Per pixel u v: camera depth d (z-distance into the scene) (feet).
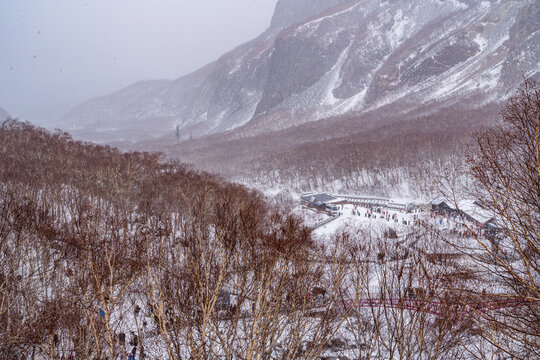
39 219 120.98
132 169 274.36
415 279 74.49
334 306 73.00
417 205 323.98
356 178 549.54
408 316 76.59
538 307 40.40
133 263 77.61
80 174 227.81
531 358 41.73
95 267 63.05
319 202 374.02
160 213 184.75
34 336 68.03
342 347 76.54
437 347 56.95
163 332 47.80
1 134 334.03
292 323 66.08
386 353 73.51
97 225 99.45
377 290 84.07
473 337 56.90
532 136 37.99
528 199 39.68
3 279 89.61
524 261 37.60
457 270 51.83
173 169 355.36
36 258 104.94
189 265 59.67
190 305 57.21
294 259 73.72
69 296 72.33
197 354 45.73
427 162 484.74
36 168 239.09
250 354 50.37
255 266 64.95
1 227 103.19
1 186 169.07
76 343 60.59
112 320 83.20
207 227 83.56
